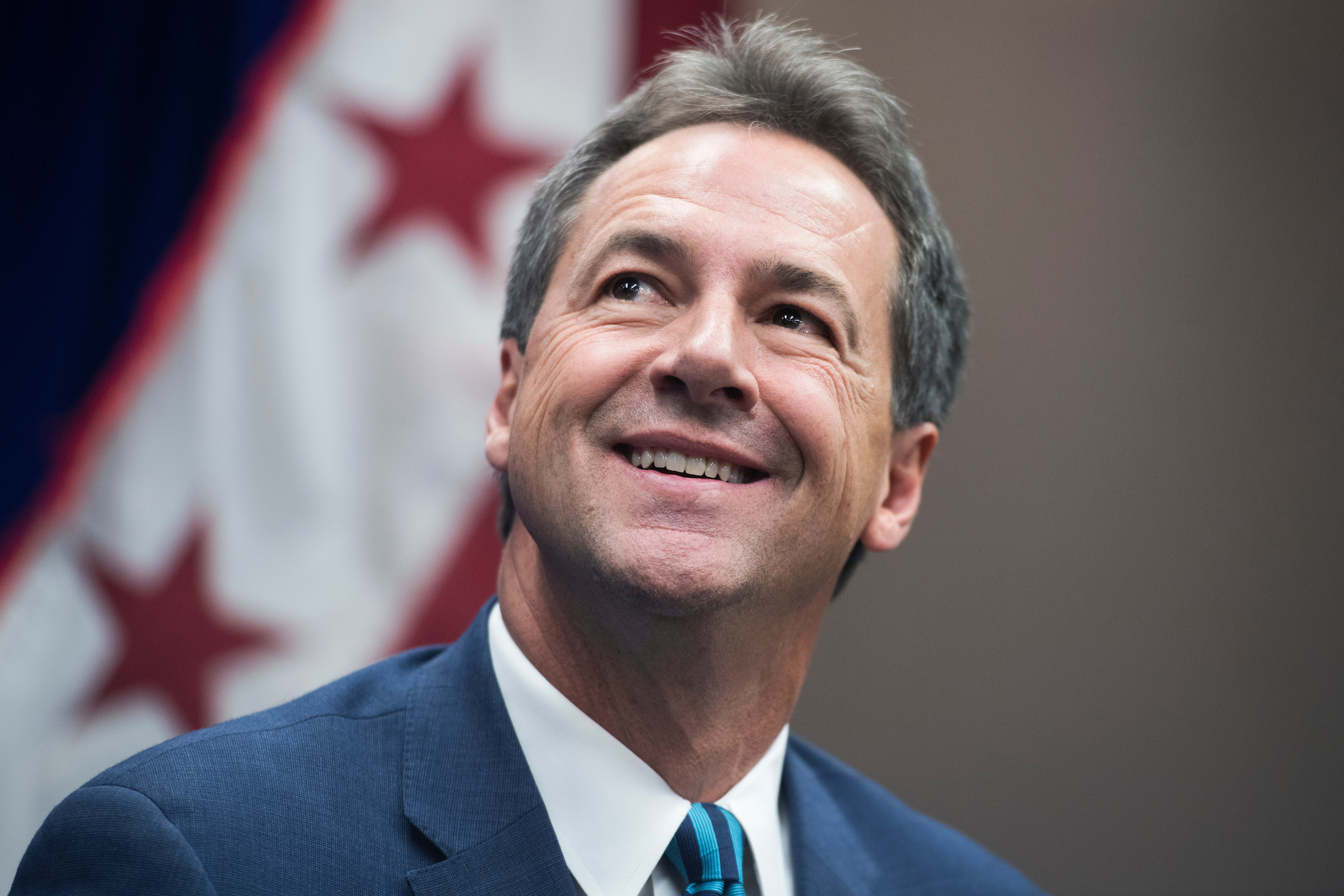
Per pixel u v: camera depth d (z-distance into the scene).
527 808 2.43
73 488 5.66
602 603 2.44
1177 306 8.08
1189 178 8.18
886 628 7.49
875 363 2.77
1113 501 7.86
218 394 5.84
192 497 5.74
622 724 2.57
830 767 3.35
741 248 2.55
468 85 6.27
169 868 2.11
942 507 7.65
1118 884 7.43
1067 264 7.96
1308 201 8.30
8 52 5.93
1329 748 7.79
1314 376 8.19
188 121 6.00
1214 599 7.86
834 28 7.61
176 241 5.88
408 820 2.38
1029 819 7.40
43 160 5.86
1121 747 7.60
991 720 7.48
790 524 2.49
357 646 5.79
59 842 2.18
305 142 6.04
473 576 5.93
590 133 2.92
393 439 5.98
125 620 5.61
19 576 5.56
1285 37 8.36
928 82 7.81
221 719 5.61
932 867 3.15
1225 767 7.68
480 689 2.63
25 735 5.47
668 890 2.50
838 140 2.87
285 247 5.95
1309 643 7.93
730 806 2.68
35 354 5.70
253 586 5.76
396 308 6.04
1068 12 8.12
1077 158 8.03
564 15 6.39
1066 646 7.65
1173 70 8.23
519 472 2.54
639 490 2.40
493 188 6.21
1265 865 7.60
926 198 3.05
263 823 2.24
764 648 2.59
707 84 2.87
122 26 6.02
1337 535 8.05
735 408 2.46
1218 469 7.99
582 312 2.58
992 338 7.79
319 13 6.16
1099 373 7.94
